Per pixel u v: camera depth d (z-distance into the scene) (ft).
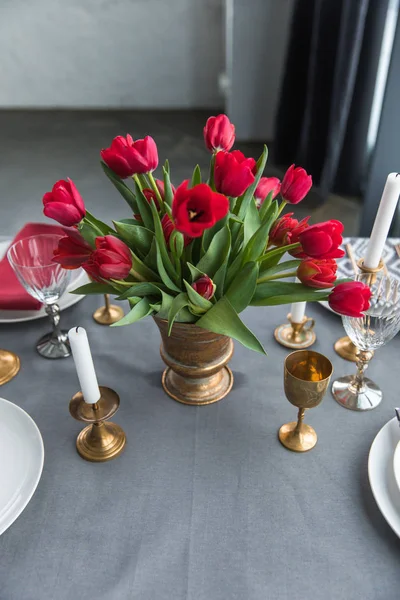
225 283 2.29
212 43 10.85
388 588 1.95
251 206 2.35
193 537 2.13
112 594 1.95
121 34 10.84
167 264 2.16
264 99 9.68
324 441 2.49
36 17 10.67
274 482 2.32
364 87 7.29
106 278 1.97
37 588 1.98
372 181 6.64
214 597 1.94
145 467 2.40
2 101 11.81
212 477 2.35
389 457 2.31
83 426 2.58
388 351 2.96
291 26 7.63
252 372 2.87
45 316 3.21
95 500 2.27
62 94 11.72
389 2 6.56
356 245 3.77
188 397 2.69
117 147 2.10
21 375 2.85
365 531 2.13
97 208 8.20
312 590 1.96
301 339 3.00
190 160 9.47
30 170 9.39
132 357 2.97
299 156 8.75
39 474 2.24
